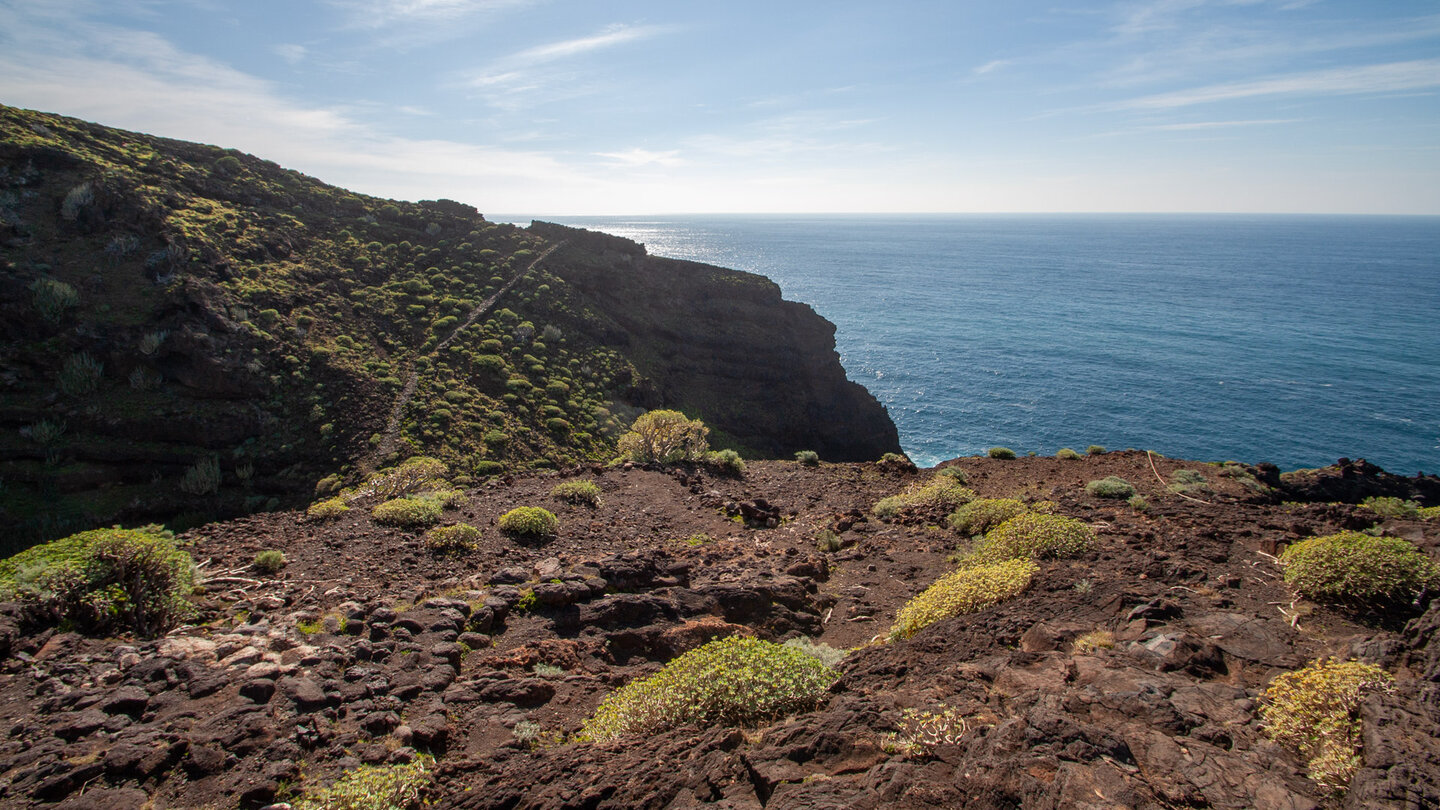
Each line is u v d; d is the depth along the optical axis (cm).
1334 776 451
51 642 820
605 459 4438
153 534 1028
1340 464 2322
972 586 965
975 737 502
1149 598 862
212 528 1538
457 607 1080
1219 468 2277
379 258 5503
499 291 5597
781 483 2442
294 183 5950
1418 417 7262
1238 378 9000
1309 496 2059
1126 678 628
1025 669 681
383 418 4000
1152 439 6769
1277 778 457
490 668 923
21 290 3559
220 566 1273
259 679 775
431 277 5553
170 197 4712
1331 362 9869
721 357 6188
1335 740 478
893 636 974
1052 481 2291
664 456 2641
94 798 582
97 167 4416
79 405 3453
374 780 610
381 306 4981
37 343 3547
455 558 1399
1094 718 556
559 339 5356
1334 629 769
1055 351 10731
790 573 1366
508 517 1612
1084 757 466
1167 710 549
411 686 838
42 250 3825
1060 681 643
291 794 615
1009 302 16312
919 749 505
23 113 4641
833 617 1194
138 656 825
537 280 5812
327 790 599
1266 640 732
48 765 605
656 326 6134
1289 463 6084
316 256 5141
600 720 715
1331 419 7231
